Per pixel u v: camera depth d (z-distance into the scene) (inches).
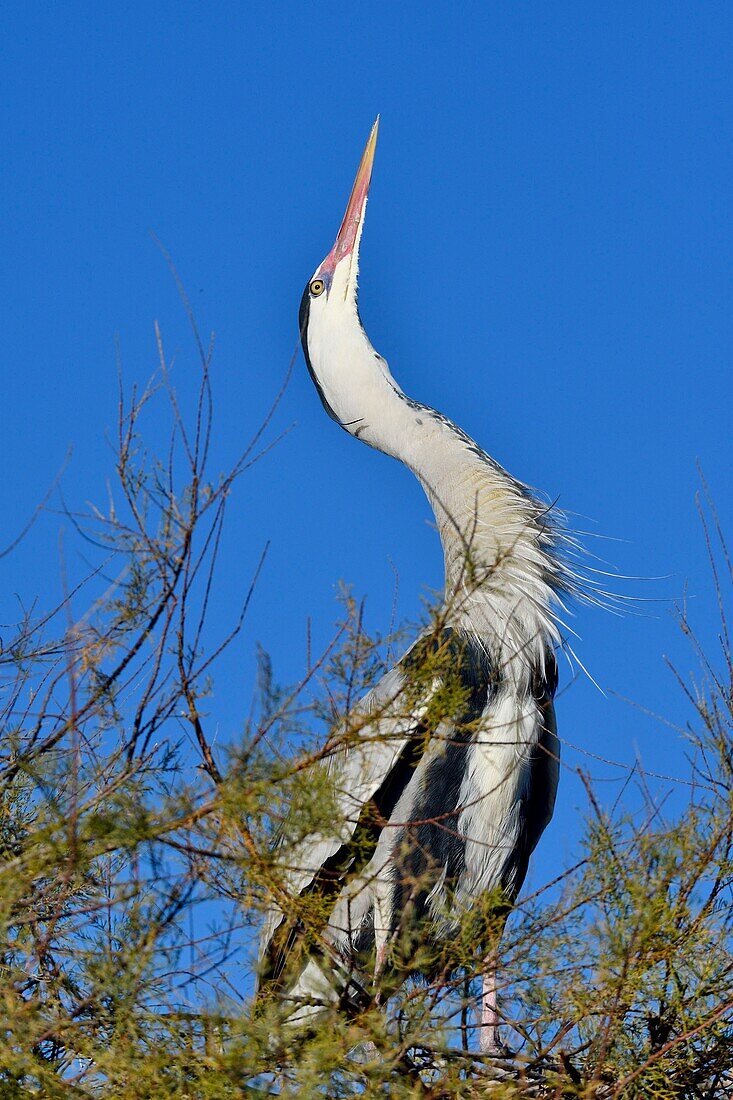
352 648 254.1
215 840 239.6
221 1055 231.5
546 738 390.9
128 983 230.8
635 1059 277.1
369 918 341.1
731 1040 274.5
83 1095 231.9
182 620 253.6
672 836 262.1
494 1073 279.9
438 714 260.4
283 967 306.8
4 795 267.9
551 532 426.6
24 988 260.5
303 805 239.6
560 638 407.8
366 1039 245.9
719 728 277.1
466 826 366.3
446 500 442.9
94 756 263.3
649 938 255.0
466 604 381.1
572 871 271.3
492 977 298.2
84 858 235.0
